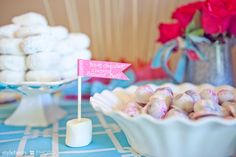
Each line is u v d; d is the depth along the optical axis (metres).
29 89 0.27
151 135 0.20
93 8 0.43
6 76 0.27
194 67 0.36
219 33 0.32
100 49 0.44
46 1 0.43
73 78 0.29
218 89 0.27
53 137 0.27
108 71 0.25
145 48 0.45
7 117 0.33
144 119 0.19
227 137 0.20
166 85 0.29
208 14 0.30
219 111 0.20
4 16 0.43
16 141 0.26
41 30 0.28
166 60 0.38
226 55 0.34
